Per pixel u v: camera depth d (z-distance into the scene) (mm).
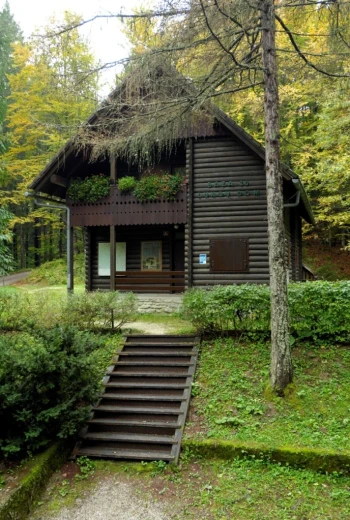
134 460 5363
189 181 11781
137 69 6352
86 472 5172
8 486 4395
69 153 11781
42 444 5180
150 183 11945
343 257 23219
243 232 11477
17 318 8750
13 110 19938
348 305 7238
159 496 4648
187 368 7195
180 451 5355
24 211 31984
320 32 7582
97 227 14328
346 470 4777
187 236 11758
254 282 11328
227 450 5180
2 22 22297
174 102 6727
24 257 34812
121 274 12766
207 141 11820
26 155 23609
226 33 6109
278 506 4320
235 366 7000
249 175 11523
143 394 6656
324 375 6516
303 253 23984
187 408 6094
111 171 12391
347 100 11758
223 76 6574
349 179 15195
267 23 6207
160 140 7527
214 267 11562
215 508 4359
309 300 7449
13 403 5051
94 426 6043
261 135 15961
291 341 7191
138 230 14141
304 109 18359
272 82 6320
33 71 17203
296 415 5684
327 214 18641
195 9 5867
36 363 5293
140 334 8445
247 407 5895
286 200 12797
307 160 16688
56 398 5500
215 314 7781
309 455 4922
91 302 8648
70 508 4484
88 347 5980
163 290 13672
